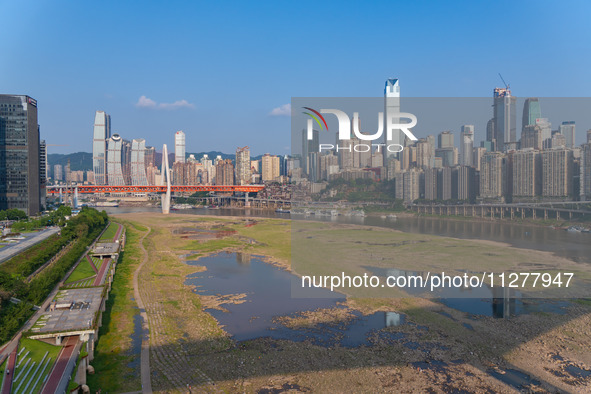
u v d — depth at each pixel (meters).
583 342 55.47
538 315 63.31
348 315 65.25
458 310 65.62
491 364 50.72
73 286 76.19
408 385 46.34
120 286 83.94
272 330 61.69
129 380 46.50
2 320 53.47
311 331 60.72
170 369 49.41
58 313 57.72
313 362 51.59
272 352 54.38
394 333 59.22
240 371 49.34
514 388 45.69
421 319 63.03
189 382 46.47
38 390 40.22
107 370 48.78
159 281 89.50
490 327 60.06
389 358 52.44
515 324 60.78
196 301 75.62
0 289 61.31
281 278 91.38
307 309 68.75
